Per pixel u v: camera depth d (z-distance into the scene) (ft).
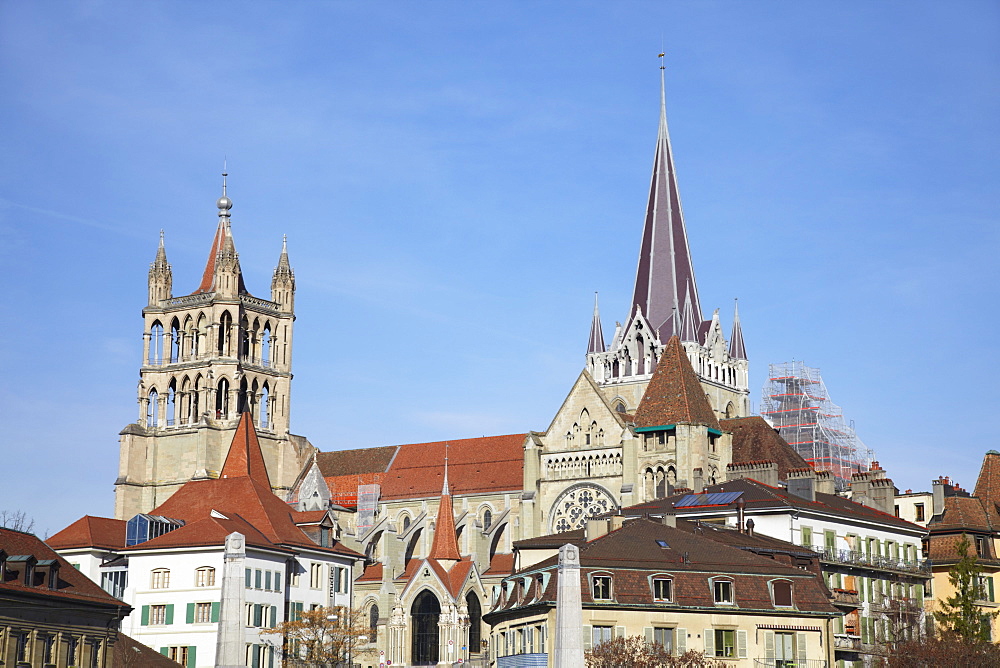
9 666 371.56
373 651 642.63
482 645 633.20
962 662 400.67
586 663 355.56
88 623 409.90
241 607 329.93
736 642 377.30
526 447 645.10
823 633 384.88
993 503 539.70
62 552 558.56
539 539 476.95
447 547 645.92
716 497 479.00
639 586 377.09
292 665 516.32
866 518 477.77
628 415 643.86
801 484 480.23
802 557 420.36
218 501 592.60
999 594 513.86
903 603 462.60
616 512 495.00
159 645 510.99
